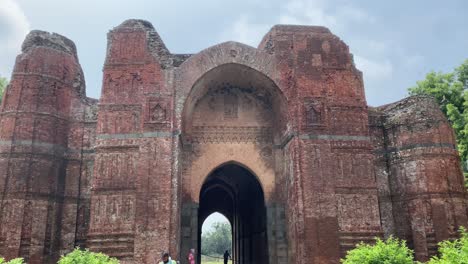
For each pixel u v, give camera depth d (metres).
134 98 15.09
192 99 16.55
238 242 25.17
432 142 16.23
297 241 14.48
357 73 16.61
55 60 16.06
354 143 15.45
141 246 13.48
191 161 17.14
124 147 14.56
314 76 15.98
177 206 14.32
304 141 15.16
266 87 16.92
